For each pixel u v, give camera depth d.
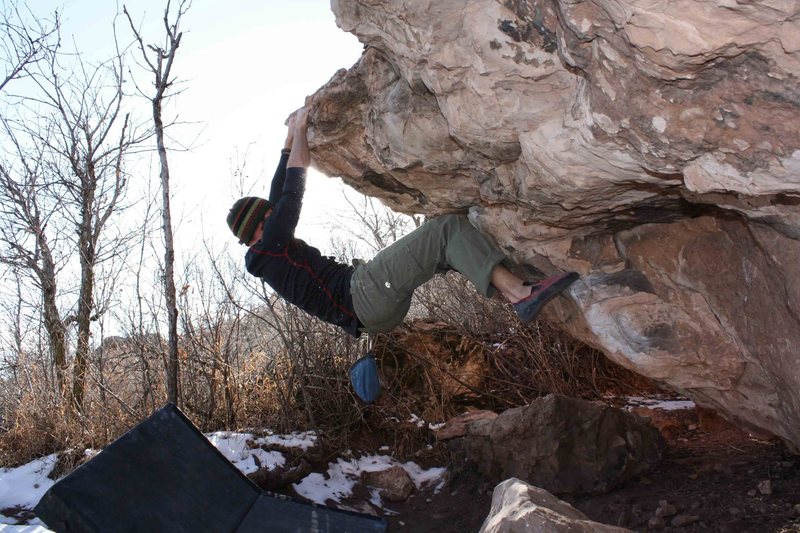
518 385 7.42
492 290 3.54
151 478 3.54
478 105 2.95
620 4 2.03
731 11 1.88
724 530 3.78
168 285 6.34
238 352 7.27
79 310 8.36
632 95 2.34
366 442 6.73
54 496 3.24
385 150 3.94
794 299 3.27
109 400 7.23
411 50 3.03
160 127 6.28
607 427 5.13
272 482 5.70
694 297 4.04
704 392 4.47
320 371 7.01
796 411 3.75
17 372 8.13
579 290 4.27
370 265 3.65
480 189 3.85
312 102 4.02
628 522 4.34
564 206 3.37
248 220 3.73
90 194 8.56
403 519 5.57
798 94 2.03
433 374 7.59
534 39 2.59
